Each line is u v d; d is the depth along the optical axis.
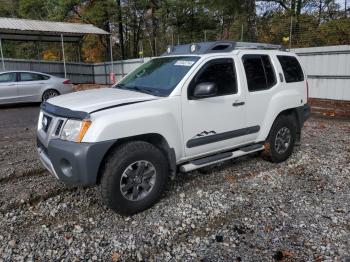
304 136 7.52
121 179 3.63
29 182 4.69
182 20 31.67
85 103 3.78
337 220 3.68
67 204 4.03
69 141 3.50
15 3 42.75
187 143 4.21
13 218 3.70
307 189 4.52
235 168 5.31
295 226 3.56
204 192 4.38
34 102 13.77
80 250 3.14
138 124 3.67
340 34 15.57
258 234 3.42
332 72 11.72
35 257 3.03
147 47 36.44
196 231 3.47
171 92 4.05
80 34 22.77
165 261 3.00
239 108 4.71
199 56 4.47
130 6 32.34
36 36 24.06
